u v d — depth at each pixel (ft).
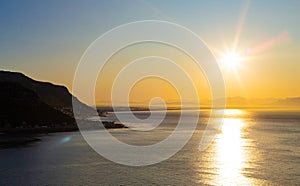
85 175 130.31
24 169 140.05
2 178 125.18
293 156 175.11
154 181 122.01
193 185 116.98
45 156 170.60
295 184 119.65
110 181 121.80
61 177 126.93
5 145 212.02
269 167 146.92
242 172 136.87
